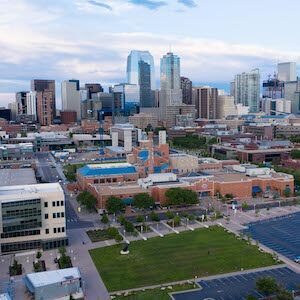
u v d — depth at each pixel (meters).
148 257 171.12
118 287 143.75
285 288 137.75
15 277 153.38
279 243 187.50
